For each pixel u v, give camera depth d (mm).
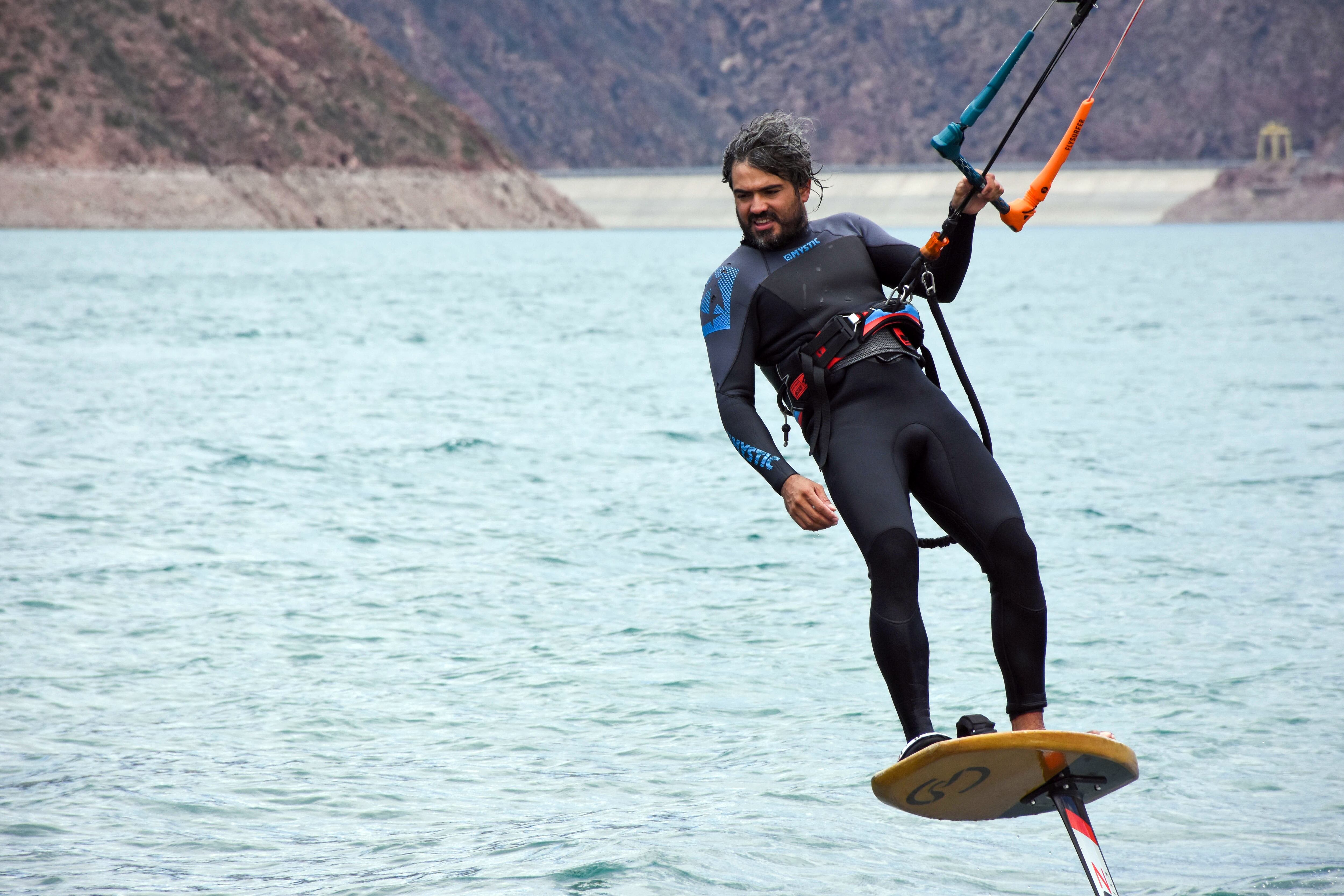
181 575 37812
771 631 32969
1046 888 18859
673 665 30281
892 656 15180
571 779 23484
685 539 43281
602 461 57750
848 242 17000
